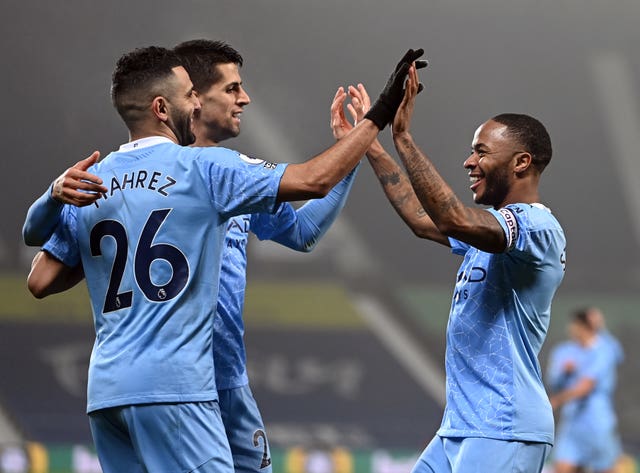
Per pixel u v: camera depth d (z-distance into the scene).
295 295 35.94
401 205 10.58
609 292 39.66
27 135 36.38
